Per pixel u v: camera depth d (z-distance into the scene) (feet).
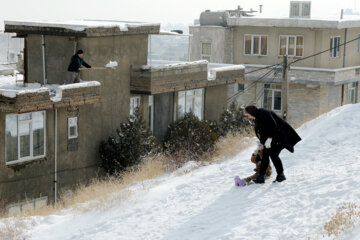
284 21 142.82
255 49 150.10
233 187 37.22
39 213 47.24
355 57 155.84
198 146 86.89
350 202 28.84
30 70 82.89
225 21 154.81
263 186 35.81
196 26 156.66
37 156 73.61
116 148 80.74
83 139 80.02
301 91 144.05
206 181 40.70
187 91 102.73
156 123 96.02
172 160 71.87
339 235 24.50
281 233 26.78
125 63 86.22
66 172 77.87
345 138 47.80
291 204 30.86
